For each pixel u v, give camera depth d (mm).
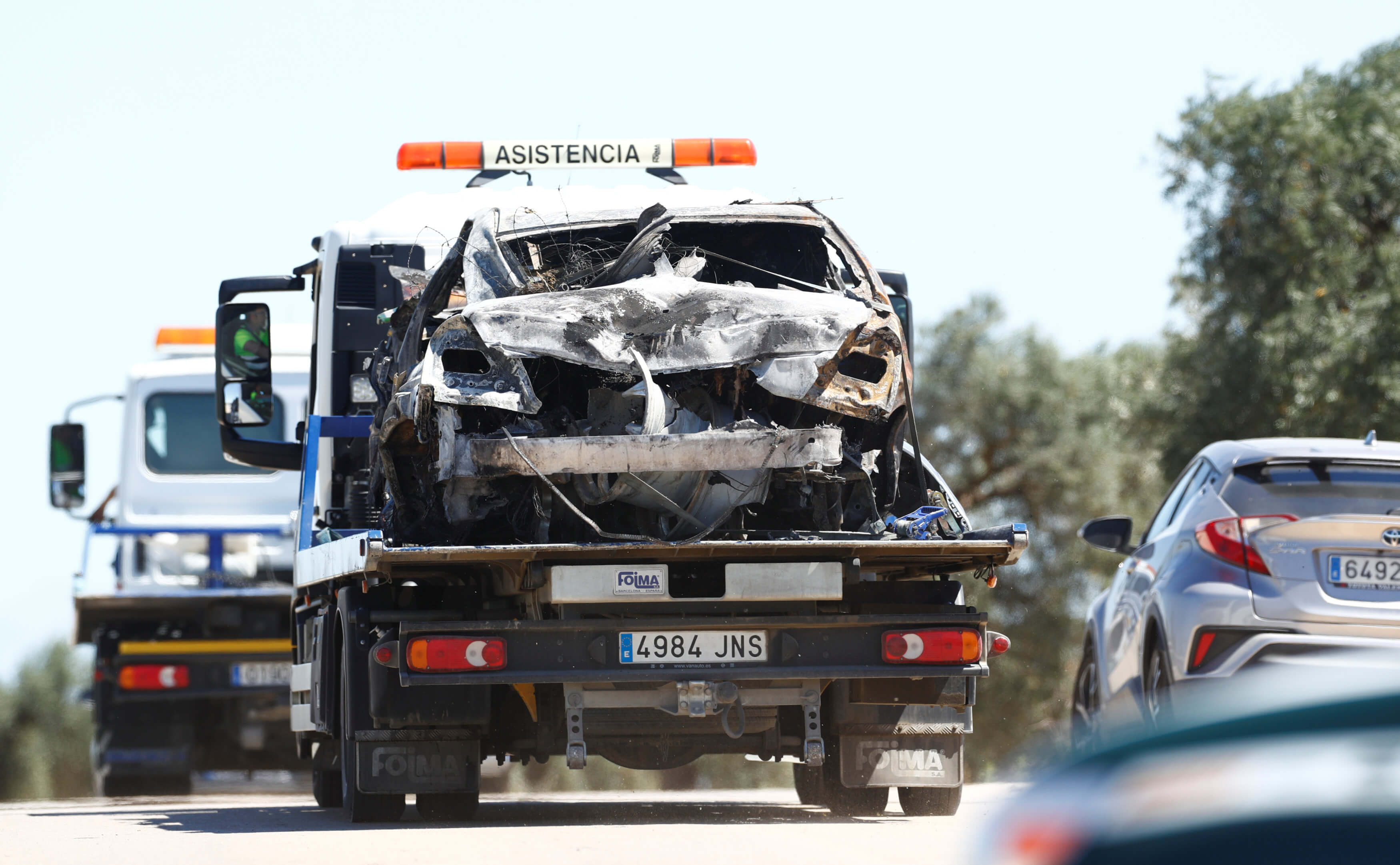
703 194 39812
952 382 131750
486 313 25859
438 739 27281
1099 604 35250
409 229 39094
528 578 25938
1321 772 4867
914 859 20109
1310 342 78875
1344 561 28141
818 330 26406
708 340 26156
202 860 20938
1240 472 29516
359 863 20062
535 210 32844
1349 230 81562
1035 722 124750
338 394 38812
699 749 28562
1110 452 127250
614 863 19672
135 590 55125
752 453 25766
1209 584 28609
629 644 26219
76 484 57125
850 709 27969
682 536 26516
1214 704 5254
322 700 29844
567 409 26609
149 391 56844
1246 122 82875
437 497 26969
